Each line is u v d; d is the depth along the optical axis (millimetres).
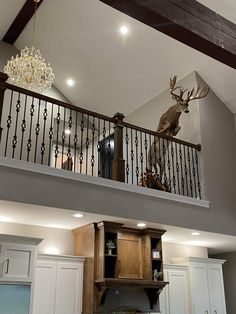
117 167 5113
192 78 6902
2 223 5195
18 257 4477
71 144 8789
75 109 4969
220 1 5734
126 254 5594
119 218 4867
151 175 5570
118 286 5164
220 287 6613
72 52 7496
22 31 7488
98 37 6957
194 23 2809
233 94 7012
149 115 7672
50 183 4316
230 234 6113
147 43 6715
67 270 5184
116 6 2467
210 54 3020
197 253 7160
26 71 5664
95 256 5180
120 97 8070
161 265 5730
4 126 7184
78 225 5434
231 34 3057
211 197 6102
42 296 4855
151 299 5738
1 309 4195
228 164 6715
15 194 4027
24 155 7371
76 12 6645
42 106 7891
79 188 4535
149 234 5695
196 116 6609
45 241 5492
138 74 7375
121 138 5297
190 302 6141
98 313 5031
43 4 6676
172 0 2717
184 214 5547
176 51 6672
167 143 6070
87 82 8023
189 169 6324
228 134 7012
